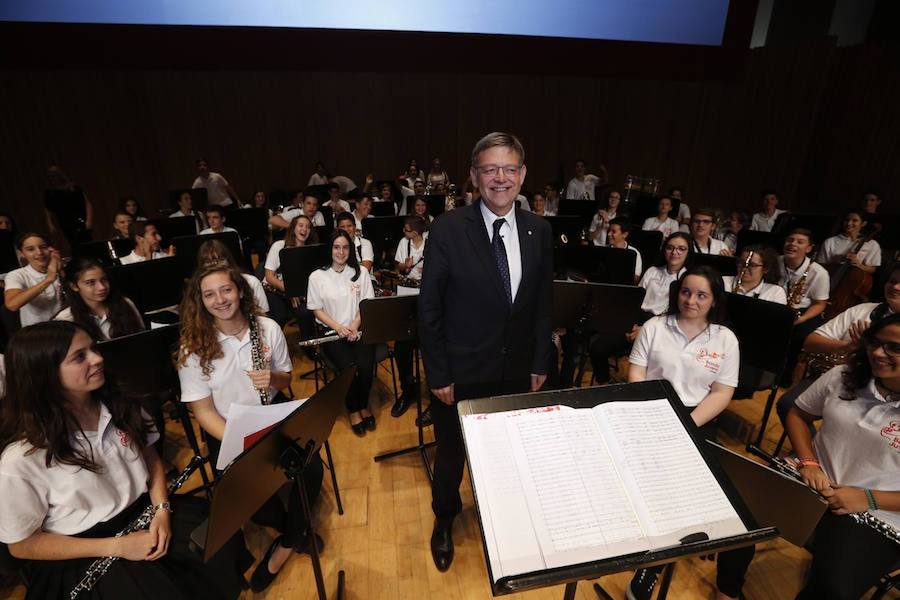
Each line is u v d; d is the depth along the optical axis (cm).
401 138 956
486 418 111
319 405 154
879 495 159
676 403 121
